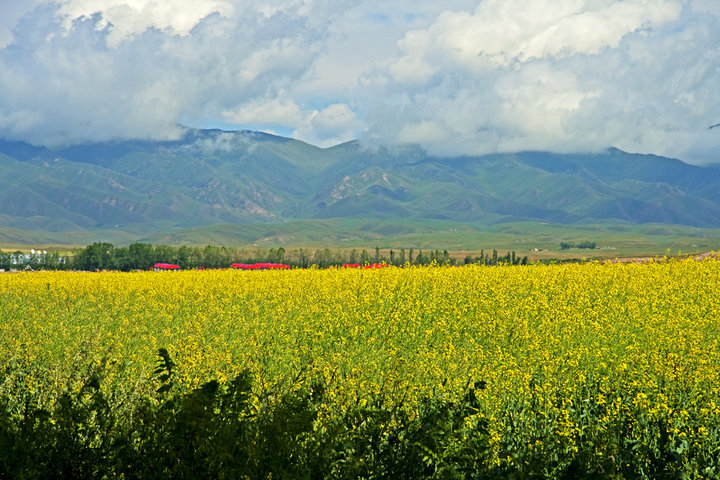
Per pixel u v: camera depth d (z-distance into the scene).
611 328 20.20
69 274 50.81
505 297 26.19
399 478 7.30
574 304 24.88
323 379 11.23
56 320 23.19
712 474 8.75
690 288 26.91
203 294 31.66
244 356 15.96
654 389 12.57
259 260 134.88
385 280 32.12
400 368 13.16
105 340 19.00
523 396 12.47
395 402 10.54
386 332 21.12
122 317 24.45
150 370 13.17
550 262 44.00
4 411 7.81
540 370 15.27
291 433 7.13
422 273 34.91
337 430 7.48
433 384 13.07
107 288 35.34
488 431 8.69
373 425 7.79
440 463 7.46
